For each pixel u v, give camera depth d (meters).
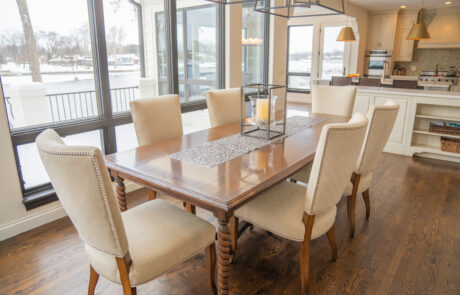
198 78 4.05
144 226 1.54
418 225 2.51
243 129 2.51
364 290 1.80
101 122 2.86
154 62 3.50
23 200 2.38
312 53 8.63
